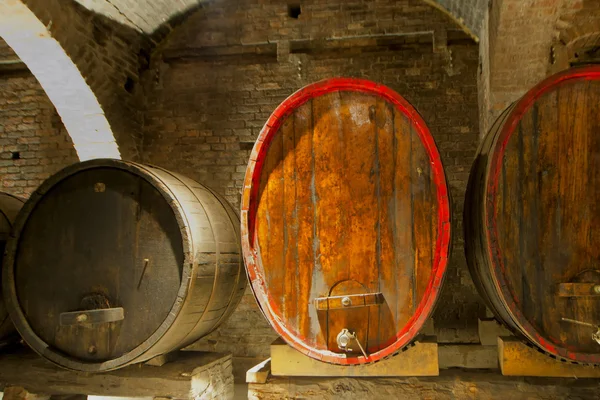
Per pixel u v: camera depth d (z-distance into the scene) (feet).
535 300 7.16
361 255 7.64
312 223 7.83
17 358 9.77
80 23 13.10
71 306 8.72
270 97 15.62
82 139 14.79
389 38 15.15
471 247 8.63
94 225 8.83
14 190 17.01
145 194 8.70
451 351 9.05
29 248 9.03
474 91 14.66
